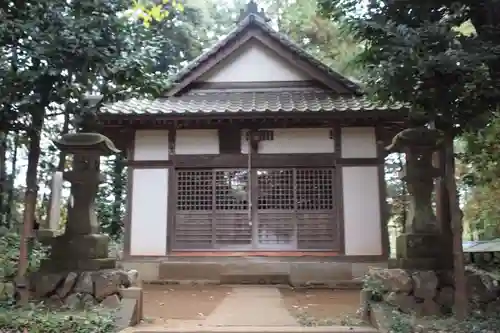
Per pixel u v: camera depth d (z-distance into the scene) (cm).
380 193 1121
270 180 1147
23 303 617
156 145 1170
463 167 1259
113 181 1625
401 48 531
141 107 1123
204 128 1167
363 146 1143
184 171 1163
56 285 630
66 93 645
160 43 740
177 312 729
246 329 582
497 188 1012
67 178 674
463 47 546
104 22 641
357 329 576
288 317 679
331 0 647
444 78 536
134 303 623
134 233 1140
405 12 618
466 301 570
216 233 1133
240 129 1163
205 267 1104
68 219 672
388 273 640
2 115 643
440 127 596
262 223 1130
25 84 627
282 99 1185
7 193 1288
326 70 1207
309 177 1145
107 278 632
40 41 608
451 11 603
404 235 662
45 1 607
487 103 550
